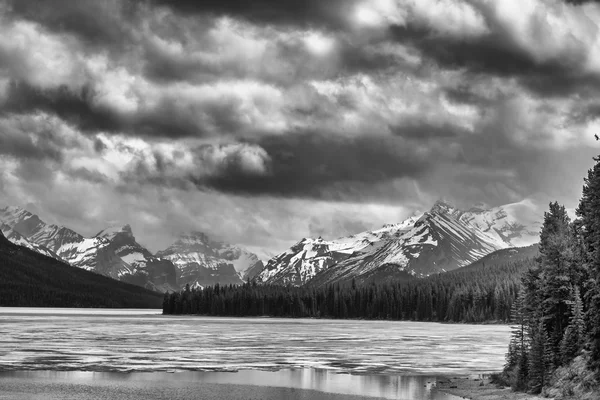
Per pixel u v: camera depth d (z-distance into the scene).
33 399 83.56
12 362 121.31
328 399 85.44
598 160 80.56
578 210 88.25
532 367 83.75
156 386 95.25
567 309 87.44
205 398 85.94
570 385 77.12
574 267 88.12
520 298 97.00
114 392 89.44
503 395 84.19
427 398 85.56
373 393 90.19
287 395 88.69
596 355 76.31
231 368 117.12
